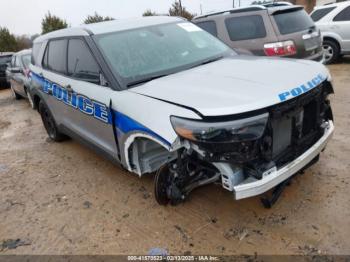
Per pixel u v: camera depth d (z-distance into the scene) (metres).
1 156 5.35
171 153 2.94
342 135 4.43
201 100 2.54
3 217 3.51
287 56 6.05
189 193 3.23
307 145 2.88
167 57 3.61
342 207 2.98
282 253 2.57
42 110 5.54
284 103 2.51
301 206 3.05
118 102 3.07
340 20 8.88
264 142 2.43
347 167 3.60
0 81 14.30
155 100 2.77
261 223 2.90
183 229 2.96
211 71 3.21
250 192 2.43
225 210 3.13
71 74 4.06
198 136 2.38
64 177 4.28
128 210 3.35
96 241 2.96
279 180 2.54
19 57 9.51
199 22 6.96
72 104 4.03
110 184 3.92
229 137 2.34
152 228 3.03
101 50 3.47
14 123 7.48
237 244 2.71
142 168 3.14
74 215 3.39
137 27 3.92
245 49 6.32
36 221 3.37
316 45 6.49
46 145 5.61
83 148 5.22
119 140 3.19
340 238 2.64
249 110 2.36
